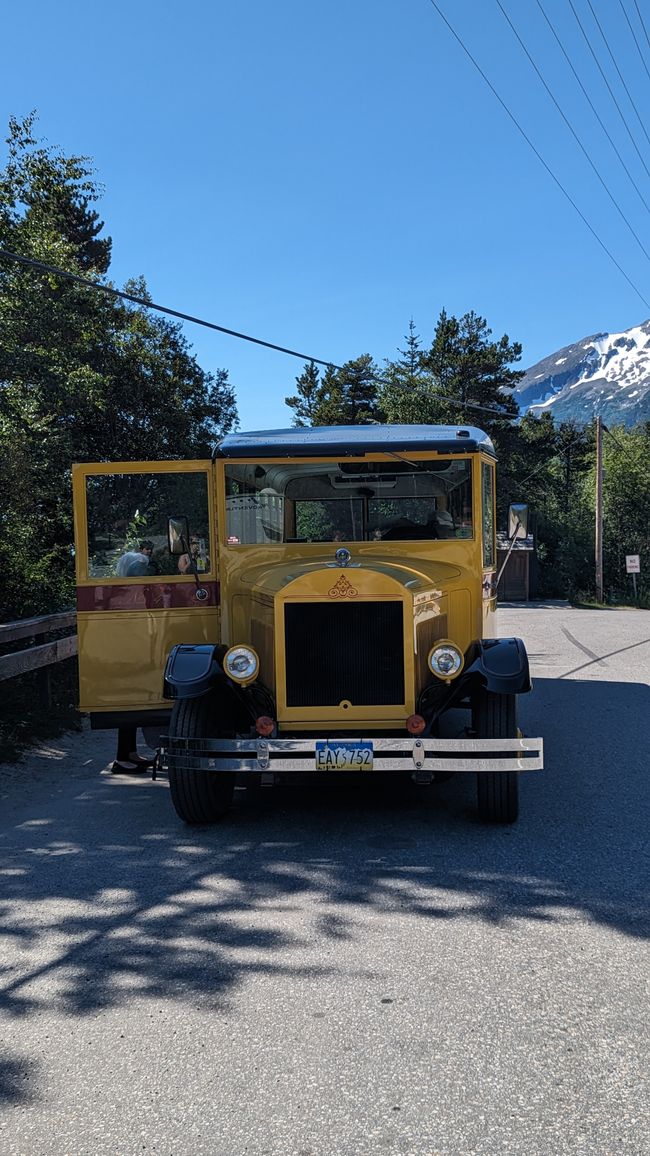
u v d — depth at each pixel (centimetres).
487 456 730
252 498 705
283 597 571
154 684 716
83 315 1669
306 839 583
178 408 2344
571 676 1341
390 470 696
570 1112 294
